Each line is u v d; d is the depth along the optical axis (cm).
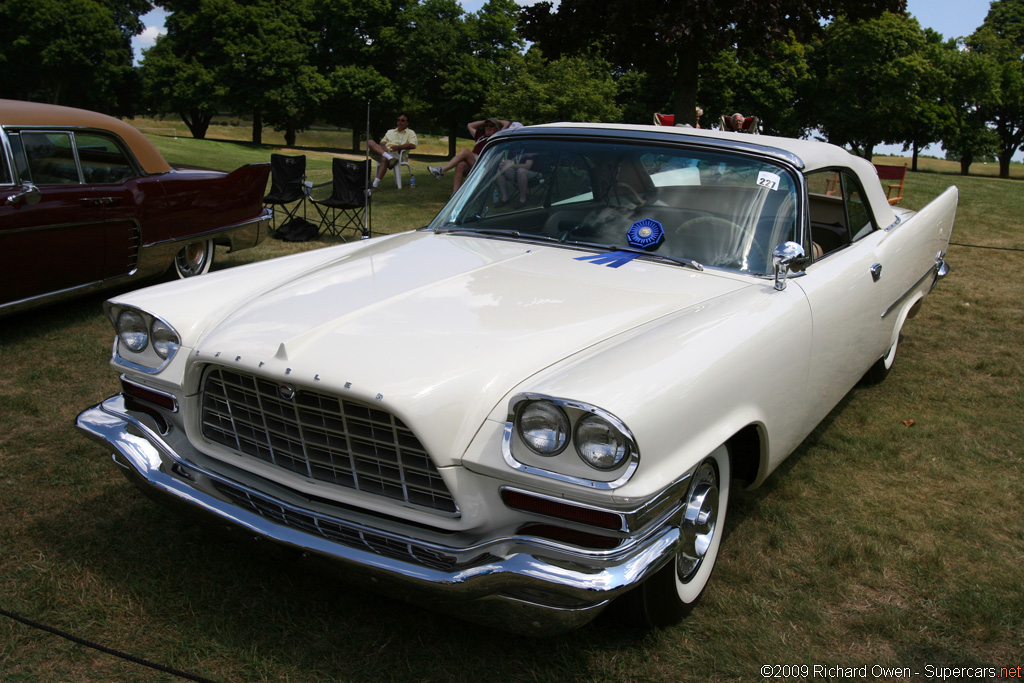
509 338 234
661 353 224
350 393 211
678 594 248
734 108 5084
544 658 239
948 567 296
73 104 6184
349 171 941
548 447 198
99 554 284
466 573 206
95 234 550
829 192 361
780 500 345
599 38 1608
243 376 238
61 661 231
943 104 5706
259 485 241
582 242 323
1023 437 418
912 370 525
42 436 379
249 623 250
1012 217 1258
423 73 5159
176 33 5781
